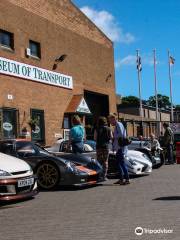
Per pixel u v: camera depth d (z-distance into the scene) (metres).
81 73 25.84
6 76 19.06
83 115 25.53
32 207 9.07
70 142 13.76
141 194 10.30
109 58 29.66
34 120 20.50
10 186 9.19
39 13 22.05
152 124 52.41
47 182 11.67
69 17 24.91
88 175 11.89
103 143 12.84
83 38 26.33
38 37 21.84
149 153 17.81
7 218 8.00
